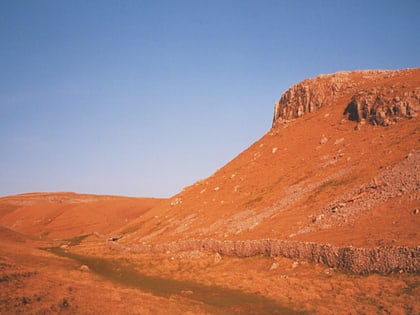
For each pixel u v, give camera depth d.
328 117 87.19
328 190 58.12
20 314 22.81
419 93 68.62
